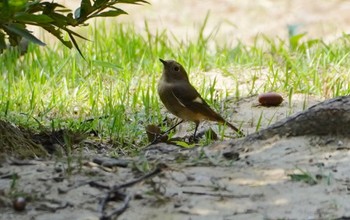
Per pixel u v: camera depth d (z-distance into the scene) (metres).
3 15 9.70
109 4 10.81
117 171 9.73
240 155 10.28
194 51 16.67
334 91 13.98
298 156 10.11
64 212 8.70
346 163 9.88
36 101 13.52
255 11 24.05
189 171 9.73
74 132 11.59
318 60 15.46
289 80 14.67
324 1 24.59
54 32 10.81
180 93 12.30
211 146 10.63
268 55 16.70
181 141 11.69
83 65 15.46
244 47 17.47
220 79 15.10
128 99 13.62
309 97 13.88
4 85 14.43
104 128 12.24
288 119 10.62
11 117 12.43
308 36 21.72
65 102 13.54
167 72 12.49
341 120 10.39
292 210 8.77
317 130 10.44
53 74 15.06
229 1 24.94
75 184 9.28
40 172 9.59
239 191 9.23
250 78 15.06
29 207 8.77
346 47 16.47
